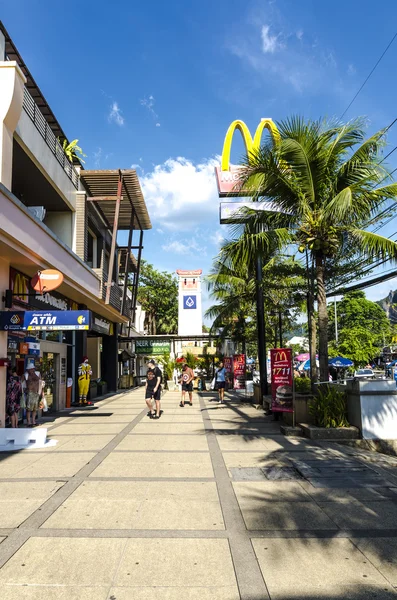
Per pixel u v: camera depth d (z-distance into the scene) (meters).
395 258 10.65
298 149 10.48
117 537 4.65
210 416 14.30
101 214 22.31
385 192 10.74
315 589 3.66
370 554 4.27
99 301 18.91
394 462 8.03
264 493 6.14
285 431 10.60
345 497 5.98
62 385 16.44
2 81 10.84
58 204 17.22
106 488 6.34
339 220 11.00
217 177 18.33
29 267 12.16
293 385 11.52
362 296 56.69
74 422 13.00
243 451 8.82
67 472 7.21
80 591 3.62
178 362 32.25
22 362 12.93
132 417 14.12
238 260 12.50
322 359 11.24
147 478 6.86
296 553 4.29
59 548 4.38
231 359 27.31
